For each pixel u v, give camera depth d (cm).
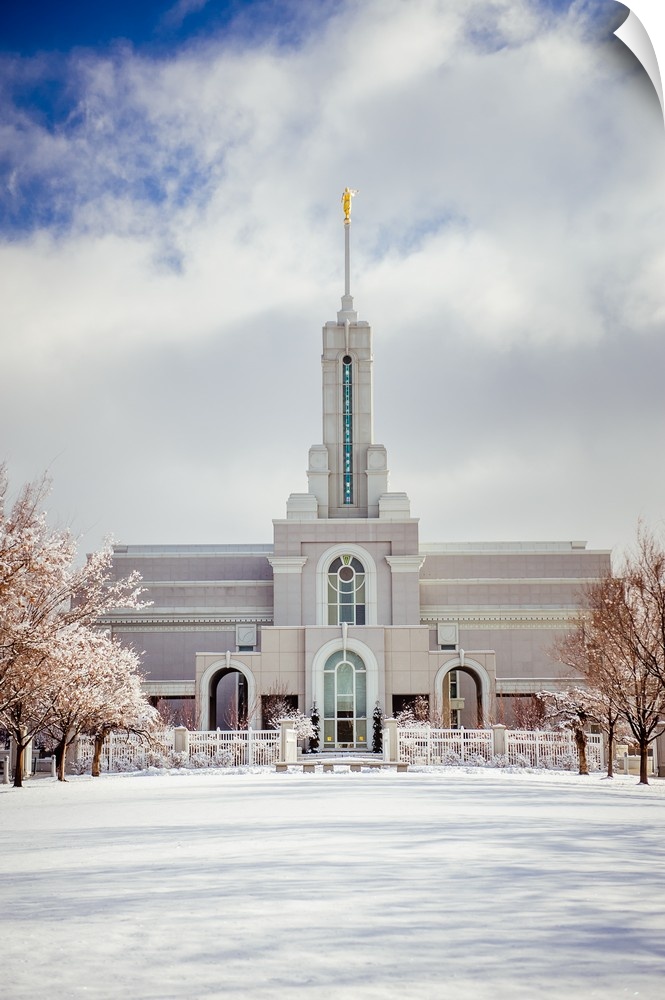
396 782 3662
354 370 8144
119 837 1627
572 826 1795
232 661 6994
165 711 7256
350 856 1320
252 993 655
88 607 3797
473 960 741
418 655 7044
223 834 1639
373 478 7962
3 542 3127
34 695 3678
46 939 820
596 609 4778
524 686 8025
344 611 7675
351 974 702
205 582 8288
